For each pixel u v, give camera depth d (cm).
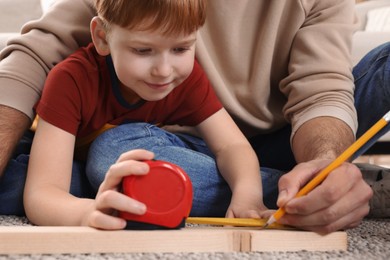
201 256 91
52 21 146
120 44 118
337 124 134
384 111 154
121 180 96
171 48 117
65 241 92
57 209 109
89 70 130
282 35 157
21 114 132
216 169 137
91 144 136
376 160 355
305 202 99
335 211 100
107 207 95
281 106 163
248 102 159
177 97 140
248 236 97
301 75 150
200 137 160
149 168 95
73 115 126
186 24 114
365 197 104
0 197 138
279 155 168
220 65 158
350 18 162
